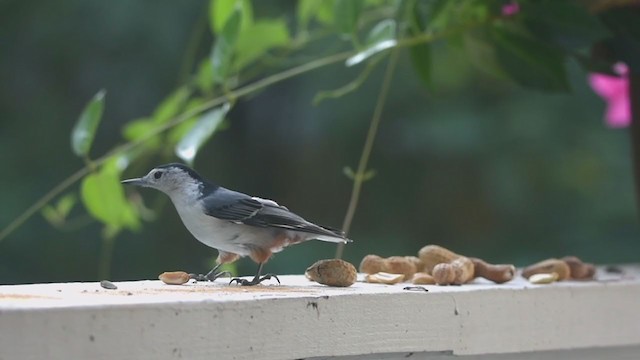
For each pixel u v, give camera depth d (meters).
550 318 5.14
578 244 7.90
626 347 5.20
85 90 8.03
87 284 5.10
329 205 8.33
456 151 7.95
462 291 5.09
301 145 8.41
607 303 5.17
